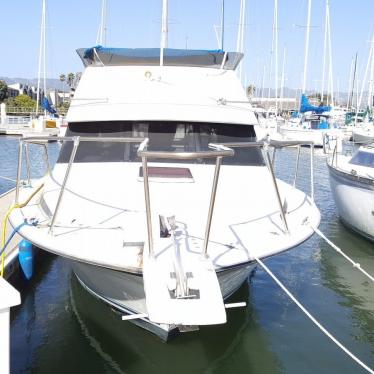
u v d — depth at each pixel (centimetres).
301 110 2952
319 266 748
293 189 570
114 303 468
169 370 457
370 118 3494
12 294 282
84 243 389
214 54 625
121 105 562
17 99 5062
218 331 502
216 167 327
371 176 855
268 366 462
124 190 470
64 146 545
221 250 384
